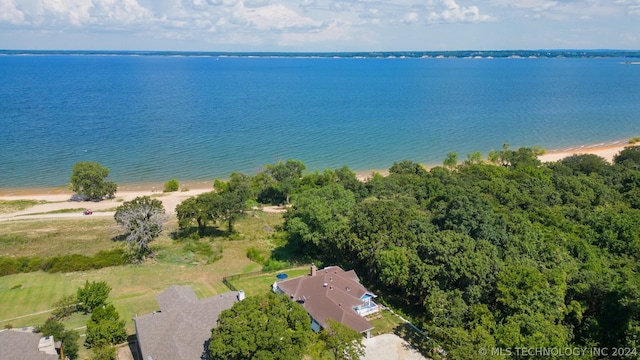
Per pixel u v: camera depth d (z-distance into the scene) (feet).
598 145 509.76
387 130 573.74
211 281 206.28
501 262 160.86
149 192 359.05
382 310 176.86
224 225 279.49
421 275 162.71
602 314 149.28
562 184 283.79
